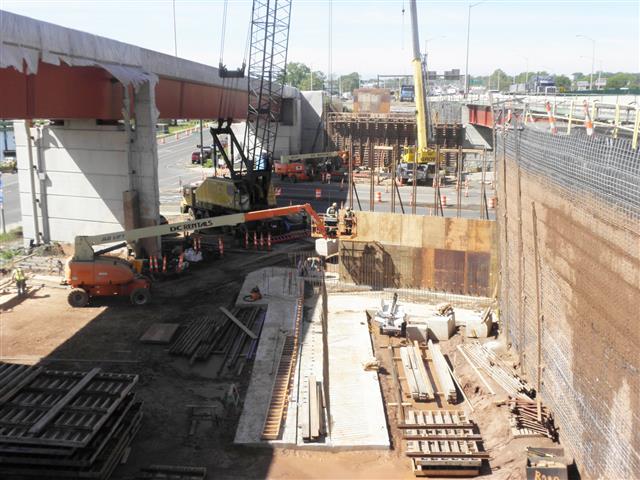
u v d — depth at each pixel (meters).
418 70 53.94
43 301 27.80
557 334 17.11
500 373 20.64
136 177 33.41
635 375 12.12
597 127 22.77
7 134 102.50
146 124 32.66
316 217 31.25
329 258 33.84
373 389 20.19
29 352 22.34
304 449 17.02
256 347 22.92
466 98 74.69
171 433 17.53
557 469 14.88
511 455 16.19
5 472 14.64
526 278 20.77
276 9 43.97
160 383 20.33
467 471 15.98
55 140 34.50
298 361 21.78
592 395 14.38
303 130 73.25
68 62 25.44
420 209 47.53
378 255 30.00
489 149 67.38
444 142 67.88
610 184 13.40
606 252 13.61
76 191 34.84
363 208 48.16
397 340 24.55
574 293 15.66
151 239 33.34
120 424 16.47
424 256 29.45
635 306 12.16
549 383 17.91
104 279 26.88
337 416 18.56
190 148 97.75
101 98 30.98
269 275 30.83
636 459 12.05
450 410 19.59
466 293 29.11
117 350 22.67
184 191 44.78
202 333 23.78
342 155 64.31
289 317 25.41
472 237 28.64
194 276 31.81
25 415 15.20
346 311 26.95
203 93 44.16
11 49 21.77
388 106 82.19
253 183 39.78
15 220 43.91
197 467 15.95
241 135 76.50
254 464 16.34
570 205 15.98
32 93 25.58
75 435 14.49
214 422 18.02
